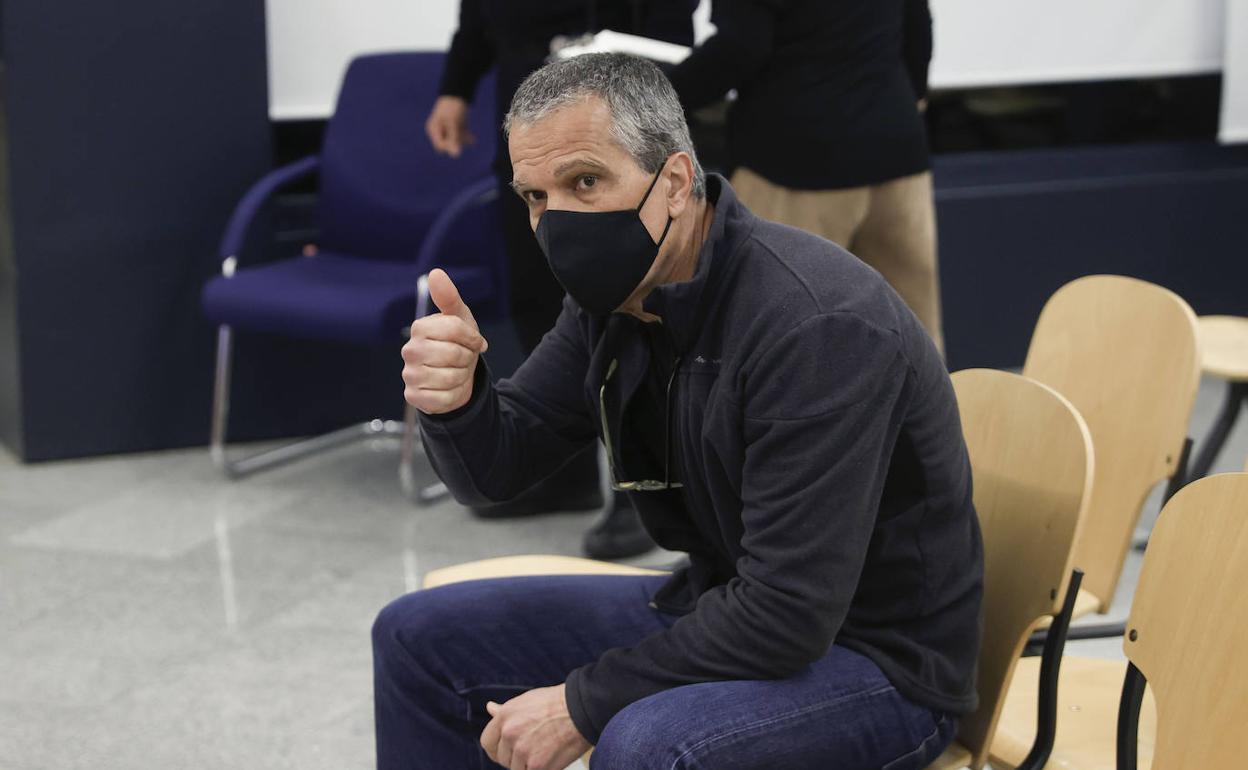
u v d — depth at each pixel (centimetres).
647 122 158
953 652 169
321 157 427
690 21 344
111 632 314
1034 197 486
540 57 334
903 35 334
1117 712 188
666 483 179
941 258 482
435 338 172
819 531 156
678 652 163
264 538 369
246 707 281
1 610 325
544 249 163
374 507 392
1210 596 149
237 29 425
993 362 496
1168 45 525
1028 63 513
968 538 170
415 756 188
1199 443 426
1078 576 173
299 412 448
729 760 156
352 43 452
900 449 164
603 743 159
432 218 411
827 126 315
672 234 162
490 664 186
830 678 164
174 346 433
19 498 398
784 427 156
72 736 270
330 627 317
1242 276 511
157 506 392
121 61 411
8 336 425
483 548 363
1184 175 498
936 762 177
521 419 192
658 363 176
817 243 165
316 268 414
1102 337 232
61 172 411
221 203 432
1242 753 144
